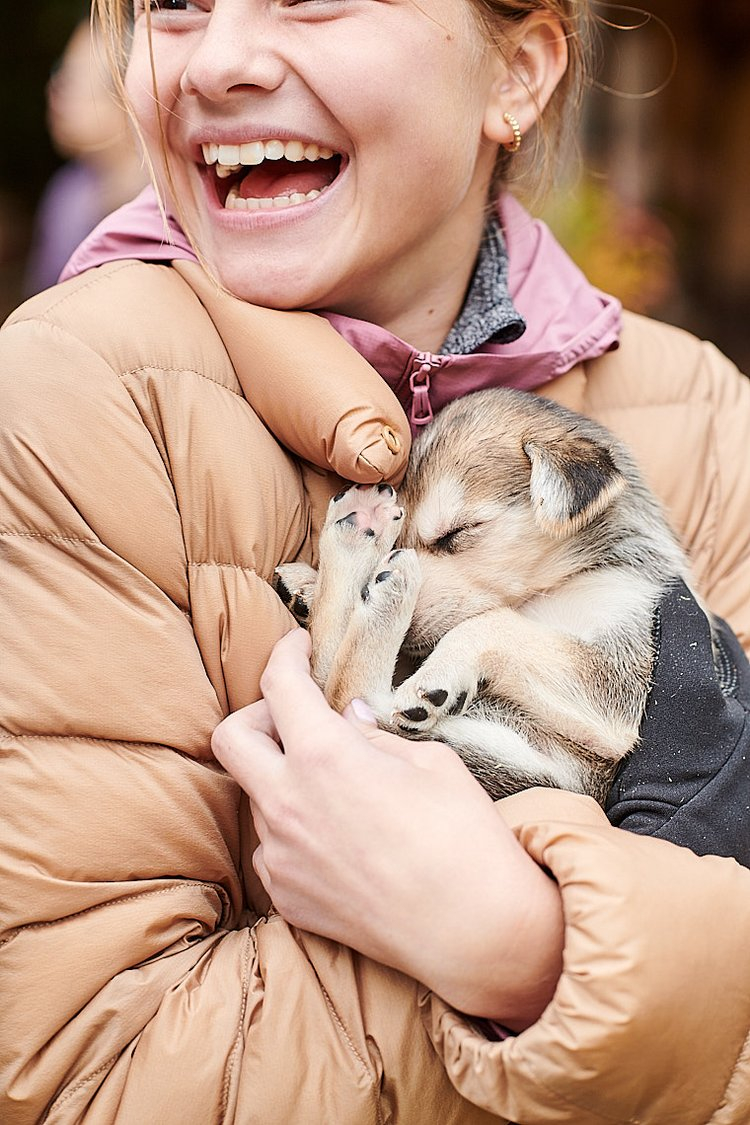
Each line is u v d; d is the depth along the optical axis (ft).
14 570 5.26
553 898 4.74
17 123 38.73
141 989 4.99
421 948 4.72
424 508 6.50
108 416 5.38
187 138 5.90
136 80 5.93
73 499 5.31
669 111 35.86
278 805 5.03
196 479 5.54
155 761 5.24
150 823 5.16
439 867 4.75
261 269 5.82
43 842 5.02
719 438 7.64
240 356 5.76
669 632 6.22
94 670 5.19
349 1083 4.86
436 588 6.49
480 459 6.56
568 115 7.36
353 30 5.63
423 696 5.82
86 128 15.85
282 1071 4.83
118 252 6.16
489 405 6.67
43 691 5.14
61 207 16.69
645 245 19.01
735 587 7.45
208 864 5.34
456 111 6.06
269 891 5.18
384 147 5.79
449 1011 4.82
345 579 5.74
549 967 4.69
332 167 6.15
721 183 36.91
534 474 6.34
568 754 5.96
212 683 5.55
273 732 5.40
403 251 6.19
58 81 16.15
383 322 6.60
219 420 5.61
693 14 35.63
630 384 7.45
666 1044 4.49
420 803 4.89
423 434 6.60
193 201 6.10
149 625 5.31
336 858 4.88
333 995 5.00
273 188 6.11
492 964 4.66
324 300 6.14
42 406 5.35
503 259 6.89
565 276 7.22
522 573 6.59
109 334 5.52
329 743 5.02
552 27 6.69
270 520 5.68
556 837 4.77
